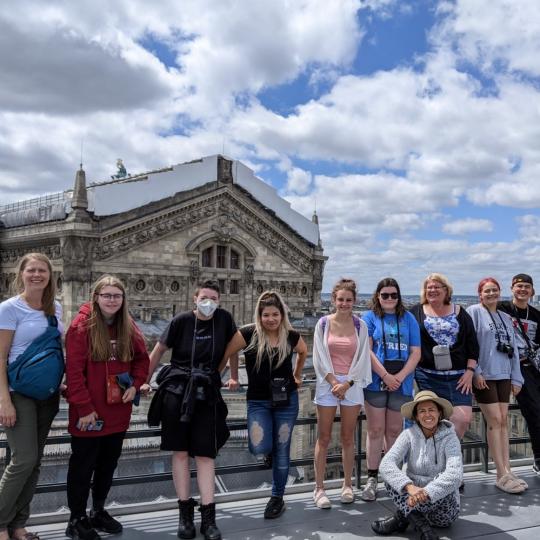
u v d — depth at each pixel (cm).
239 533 365
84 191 2202
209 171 2606
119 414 349
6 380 320
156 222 2420
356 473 450
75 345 337
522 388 477
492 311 468
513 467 505
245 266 2761
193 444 358
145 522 378
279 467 388
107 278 349
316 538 359
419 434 381
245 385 400
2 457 777
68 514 381
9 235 2533
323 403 404
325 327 415
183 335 371
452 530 372
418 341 423
